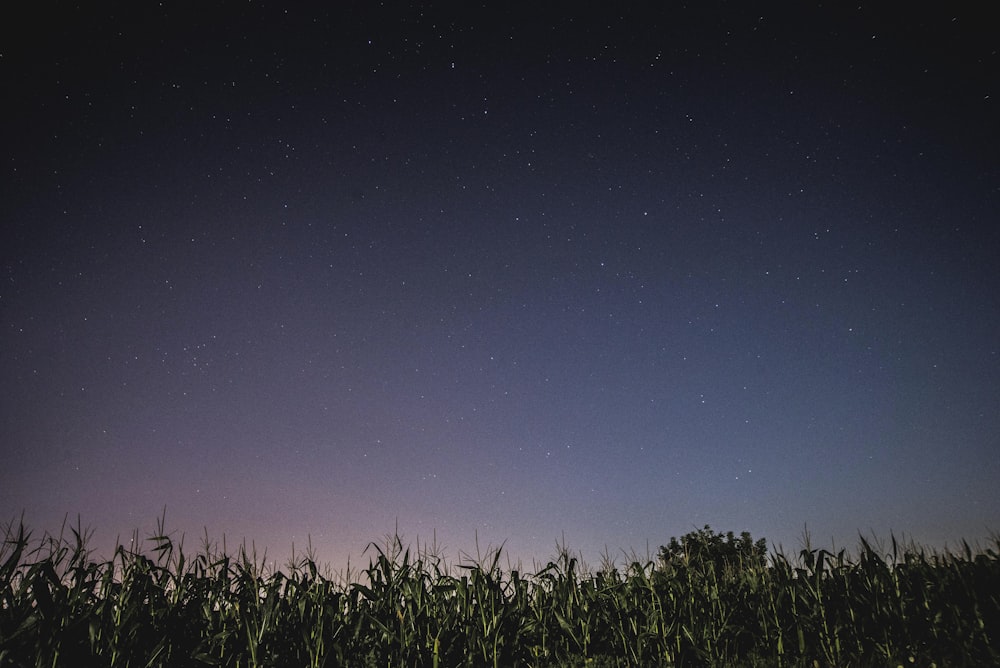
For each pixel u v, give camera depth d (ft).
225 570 24.61
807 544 26.43
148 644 20.80
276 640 23.18
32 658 18.80
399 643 23.98
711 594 27.84
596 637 26.78
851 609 24.63
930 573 25.39
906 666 22.11
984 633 22.61
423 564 27.09
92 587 21.35
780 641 24.76
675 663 25.08
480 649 24.56
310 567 25.90
